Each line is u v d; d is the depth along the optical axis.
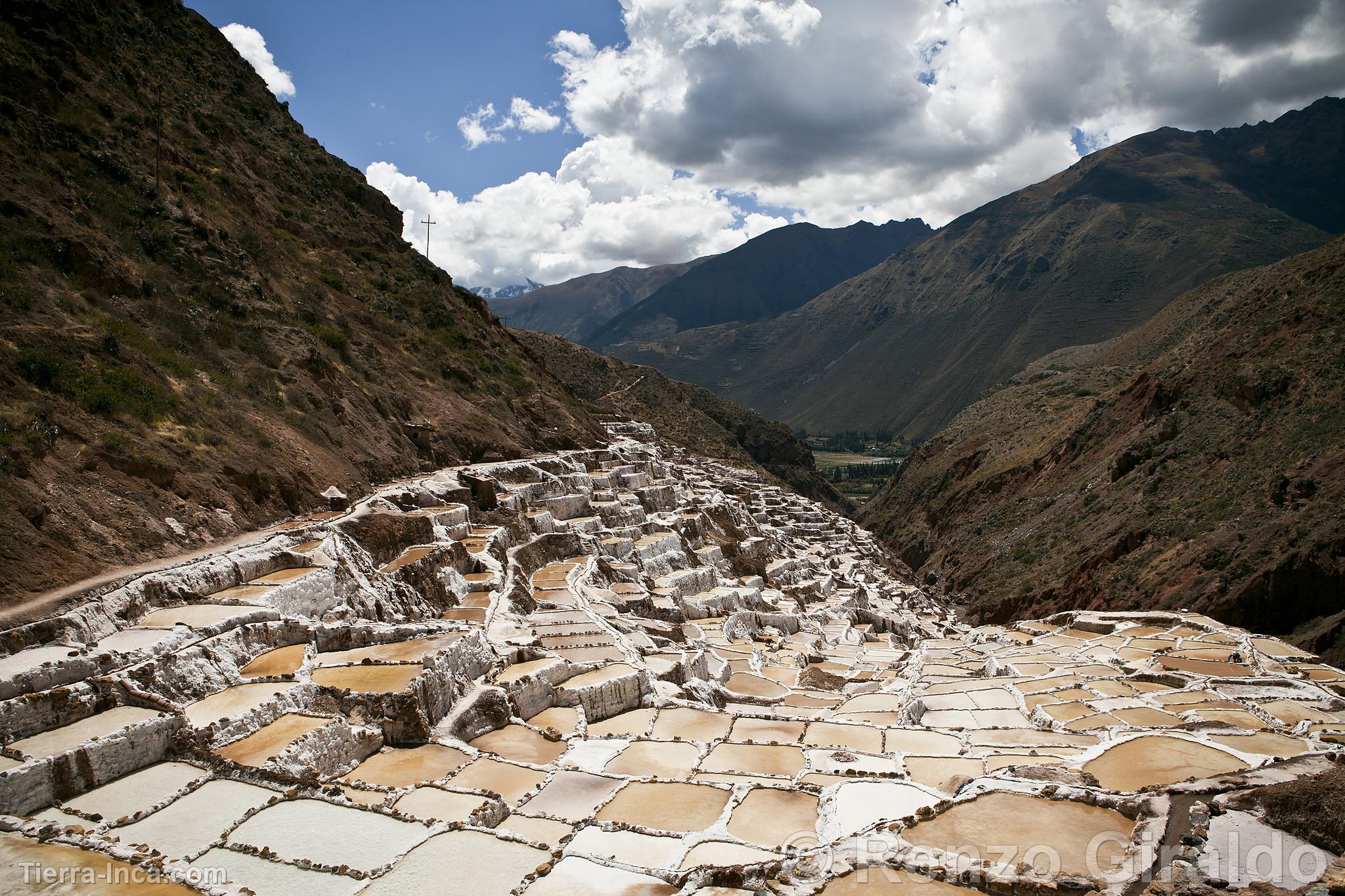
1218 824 20.44
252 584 36.16
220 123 82.94
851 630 80.56
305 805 24.25
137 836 22.05
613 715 38.75
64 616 28.06
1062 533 107.44
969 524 146.38
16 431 33.47
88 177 54.31
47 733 24.70
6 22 58.59
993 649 62.47
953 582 128.25
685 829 24.95
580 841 23.77
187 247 59.16
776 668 56.44
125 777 24.72
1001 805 23.19
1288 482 74.56
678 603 65.25
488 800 26.02
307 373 60.62
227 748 26.50
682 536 83.88
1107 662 53.12
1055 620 70.75
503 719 34.66
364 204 103.50
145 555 34.56
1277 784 21.14
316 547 40.72
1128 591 80.19
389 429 66.62
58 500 32.91
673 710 39.25
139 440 38.94
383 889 20.55
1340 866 18.62
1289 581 64.81
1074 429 136.00
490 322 117.81
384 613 40.66
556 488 76.38
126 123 62.69
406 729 30.69
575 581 58.09
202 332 53.34
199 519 38.78
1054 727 39.00
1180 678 46.34
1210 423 96.94
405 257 103.94
